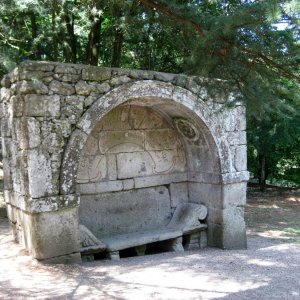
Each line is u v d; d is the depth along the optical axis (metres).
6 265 5.71
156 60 10.85
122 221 7.60
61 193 5.90
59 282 5.17
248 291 4.98
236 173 7.79
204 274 5.73
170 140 8.16
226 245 7.75
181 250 7.64
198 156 8.05
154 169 7.95
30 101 5.67
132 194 7.76
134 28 8.03
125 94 6.45
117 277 5.50
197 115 7.25
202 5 6.02
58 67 5.89
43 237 5.80
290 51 4.67
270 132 13.37
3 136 6.77
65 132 5.95
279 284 5.32
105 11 8.73
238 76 5.26
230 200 7.79
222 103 7.59
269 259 6.79
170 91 6.91
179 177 8.26
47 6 7.73
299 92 5.55
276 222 11.00
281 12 3.88
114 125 7.46
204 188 8.04
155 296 4.73
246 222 10.91
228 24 4.33
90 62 9.76
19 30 8.33
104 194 7.41
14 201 6.52
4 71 7.74
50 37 8.82
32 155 5.68
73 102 6.00
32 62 5.71
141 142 7.80
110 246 6.75
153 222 7.99
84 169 7.11
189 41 5.30
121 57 11.20
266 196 14.86
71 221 6.04
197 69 5.26
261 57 4.87
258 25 4.38
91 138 7.19
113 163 7.45
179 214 8.15
